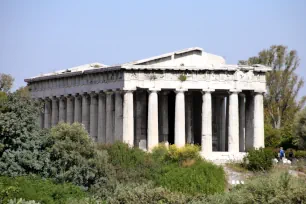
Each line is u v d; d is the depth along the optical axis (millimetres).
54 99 168000
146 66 142875
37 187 94625
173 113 157250
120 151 115375
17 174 102062
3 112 107375
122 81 143375
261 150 126688
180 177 107875
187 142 153125
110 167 106875
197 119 158250
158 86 143750
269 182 74500
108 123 148000
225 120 159500
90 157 106500
